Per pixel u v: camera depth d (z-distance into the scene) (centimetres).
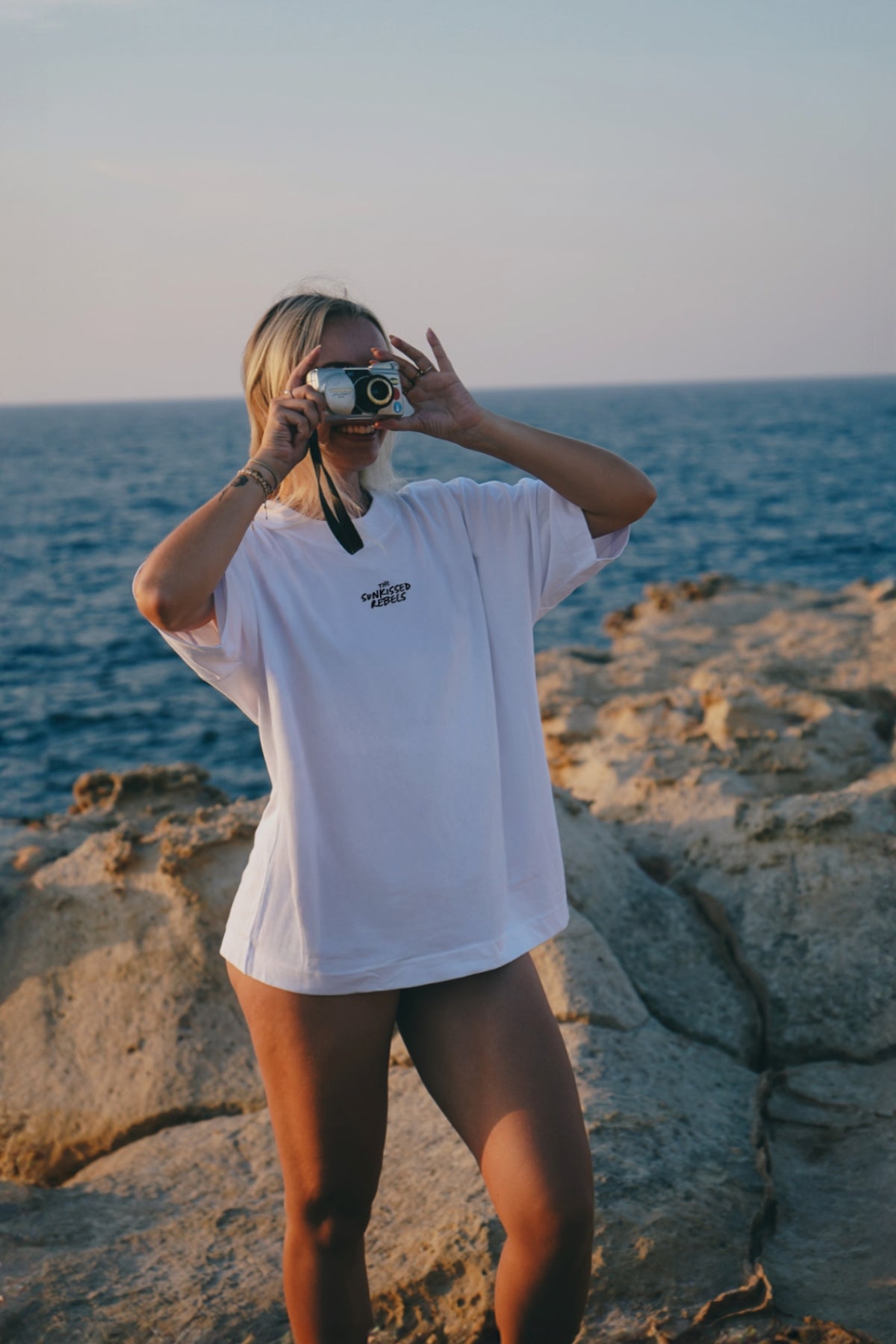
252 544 203
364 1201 209
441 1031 200
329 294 214
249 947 201
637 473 219
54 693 1805
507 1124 191
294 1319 212
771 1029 343
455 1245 249
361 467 209
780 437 10650
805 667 880
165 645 2186
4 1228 276
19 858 405
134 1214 282
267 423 199
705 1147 282
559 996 333
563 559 219
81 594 2967
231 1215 278
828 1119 302
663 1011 349
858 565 2917
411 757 197
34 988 365
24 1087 342
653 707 688
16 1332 243
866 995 342
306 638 198
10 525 5028
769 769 536
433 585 206
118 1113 332
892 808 405
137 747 1486
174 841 379
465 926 198
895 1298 241
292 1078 200
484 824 202
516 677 214
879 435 10519
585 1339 234
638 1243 250
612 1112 286
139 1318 245
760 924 371
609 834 416
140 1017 352
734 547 3347
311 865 196
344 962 195
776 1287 247
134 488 7244
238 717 1606
